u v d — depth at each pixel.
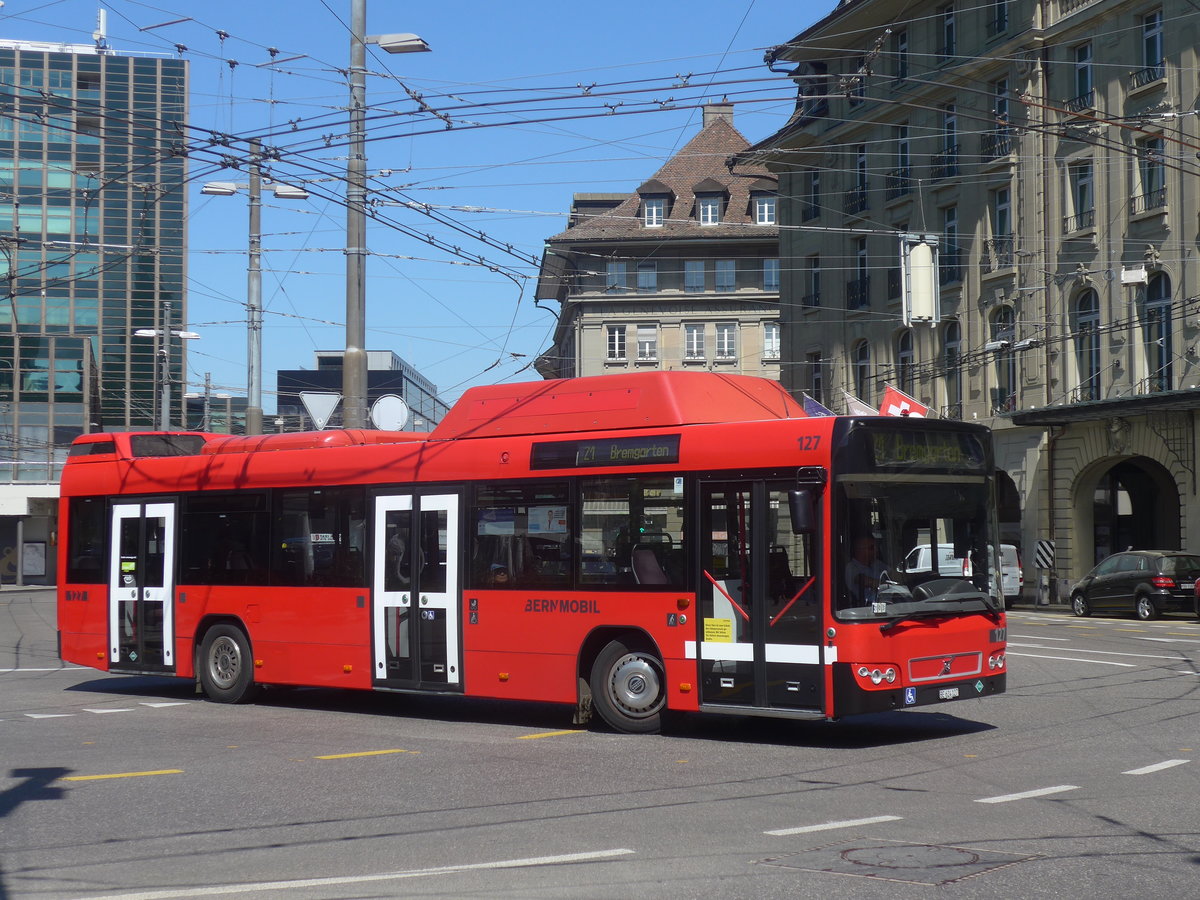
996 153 41.91
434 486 14.61
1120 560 33.34
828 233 50.81
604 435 13.42
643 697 12.99
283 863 7.49
